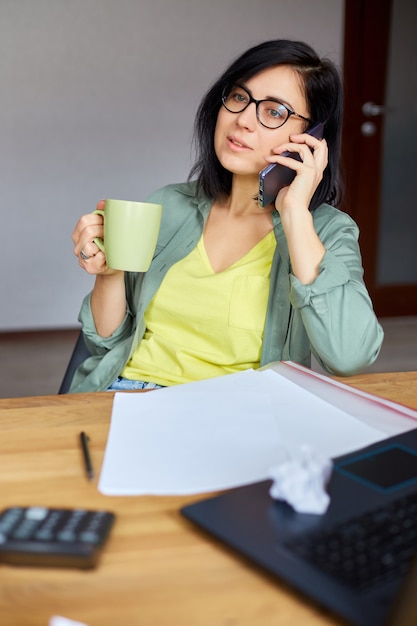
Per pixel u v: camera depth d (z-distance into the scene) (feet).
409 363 12.41
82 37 13.39
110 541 2.06
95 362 4.54
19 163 13.60
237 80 4.20
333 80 4.27
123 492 2.35
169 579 1.89
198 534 2.11
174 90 14.03
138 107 13.94
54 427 2.93
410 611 1.58
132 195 14.30
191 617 1.74
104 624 1.71
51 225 13.99
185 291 4.39
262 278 4.26
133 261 3.49
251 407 3.04
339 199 4.83
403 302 15.69
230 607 1.78
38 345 13.51
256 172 4.22
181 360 4.26
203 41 13.96
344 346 3.73
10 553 1.90
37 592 1.82
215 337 4.29
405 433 2.78
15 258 13.93
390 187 15.14
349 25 14.38
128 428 2.85
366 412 3.02
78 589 1.84
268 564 1.89
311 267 3.77
